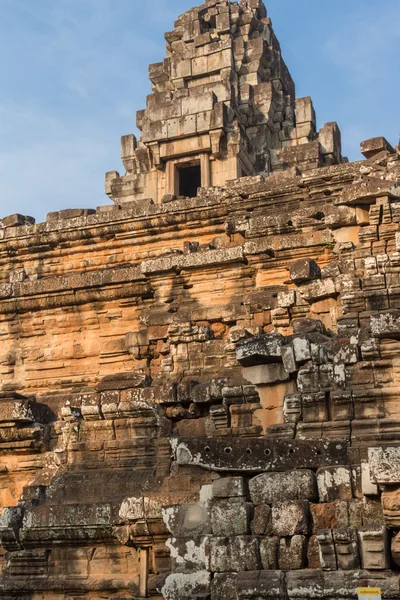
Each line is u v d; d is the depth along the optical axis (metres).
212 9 52.25
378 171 26.64
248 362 20.16
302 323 21.86
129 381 25.34
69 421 23.38
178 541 16.66
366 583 14.35
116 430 22.77
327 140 47.06
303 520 15.45
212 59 50.72
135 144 51.78
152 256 32.31
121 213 33.12
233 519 16.03
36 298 31.36
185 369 25.56
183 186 50.12
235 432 20.42
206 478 19.88
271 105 50.16
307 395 18.42
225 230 30.38
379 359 18.50
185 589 16.20
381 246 24.22
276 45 53.88
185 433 22.03
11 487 25.66
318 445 16.28
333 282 23.77
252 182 31.58
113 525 19.06
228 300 28.53
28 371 31.22
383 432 17.39
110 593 19.02
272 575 15.20
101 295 30.39
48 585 19.61
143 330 28.75
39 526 19.98
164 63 52.09
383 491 14.77
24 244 34.69
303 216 28.12
